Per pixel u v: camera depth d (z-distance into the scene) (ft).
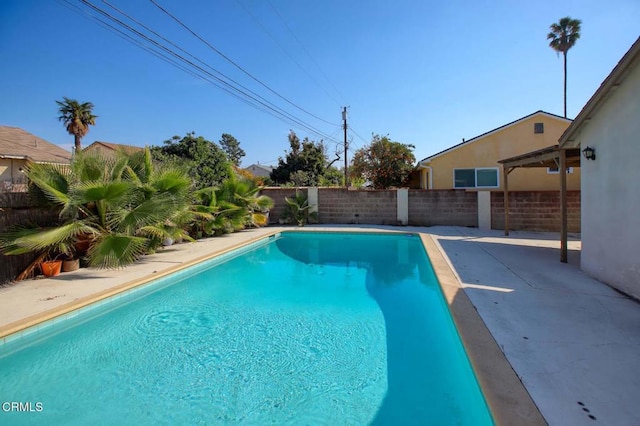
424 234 36.60
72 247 21.34
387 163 64.95
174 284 21.21
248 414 8.96
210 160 58.65
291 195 48.67
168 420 8.77
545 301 14.47
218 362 11.69
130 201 22.40
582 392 7.91
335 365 11.41
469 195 43.55
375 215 46.83
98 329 14.58
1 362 11.80
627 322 12.01
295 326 14.76
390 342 13.15
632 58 13.87
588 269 19.12
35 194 20.18
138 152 26.99
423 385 10.19
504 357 9.57
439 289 17.66
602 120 17.31
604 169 17.16
